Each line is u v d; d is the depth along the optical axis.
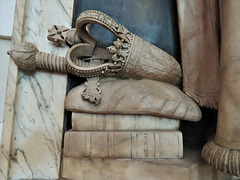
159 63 0.86
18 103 0.92
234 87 0.64
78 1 1.08
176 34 1.07
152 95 0.79
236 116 0.63
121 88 0.82
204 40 0.89
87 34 0.89
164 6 1.09
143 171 0.76
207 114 0.98
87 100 0.80
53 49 0.99
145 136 0.77
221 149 0.66
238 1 0.67
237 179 0.89
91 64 0.93
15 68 0.91
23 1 0.97
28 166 0.89
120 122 0.82
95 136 0.79
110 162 0.79
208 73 0.87
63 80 0.96
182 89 0.98
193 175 0.72
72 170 0.83
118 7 1.08
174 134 0.77
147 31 1.07
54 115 0.93
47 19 1.01
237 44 0.65
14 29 0.94
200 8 0.91
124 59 0.82
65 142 0.81
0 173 0.85
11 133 0.88
